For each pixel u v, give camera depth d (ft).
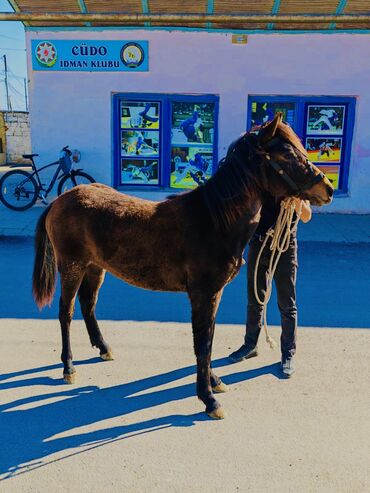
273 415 10.48
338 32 31.73
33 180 32.71
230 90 32.91
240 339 14.43
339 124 33.60
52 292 12.51
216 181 10.18
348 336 14.48
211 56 32.37
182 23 31.55
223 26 31.71
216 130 33.65
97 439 9.59
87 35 32.09
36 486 8.25
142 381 11.92
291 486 8.29
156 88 32.99
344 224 31.09
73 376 11.78
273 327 15.38
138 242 10.61
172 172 34.76
